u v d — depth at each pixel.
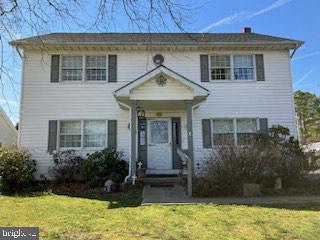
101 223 6.91
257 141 12.45
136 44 14.96
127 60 15.34
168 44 14.69
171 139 15.15
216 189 10.85
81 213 8.02
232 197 10.44
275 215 7.60
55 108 14.88
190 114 12.62
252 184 10.84
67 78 15.20
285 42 15.32
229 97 15.30
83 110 14.94
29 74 15.02
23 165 12.83
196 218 7.31
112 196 10.84
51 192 11.80
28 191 12.20
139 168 13.84
